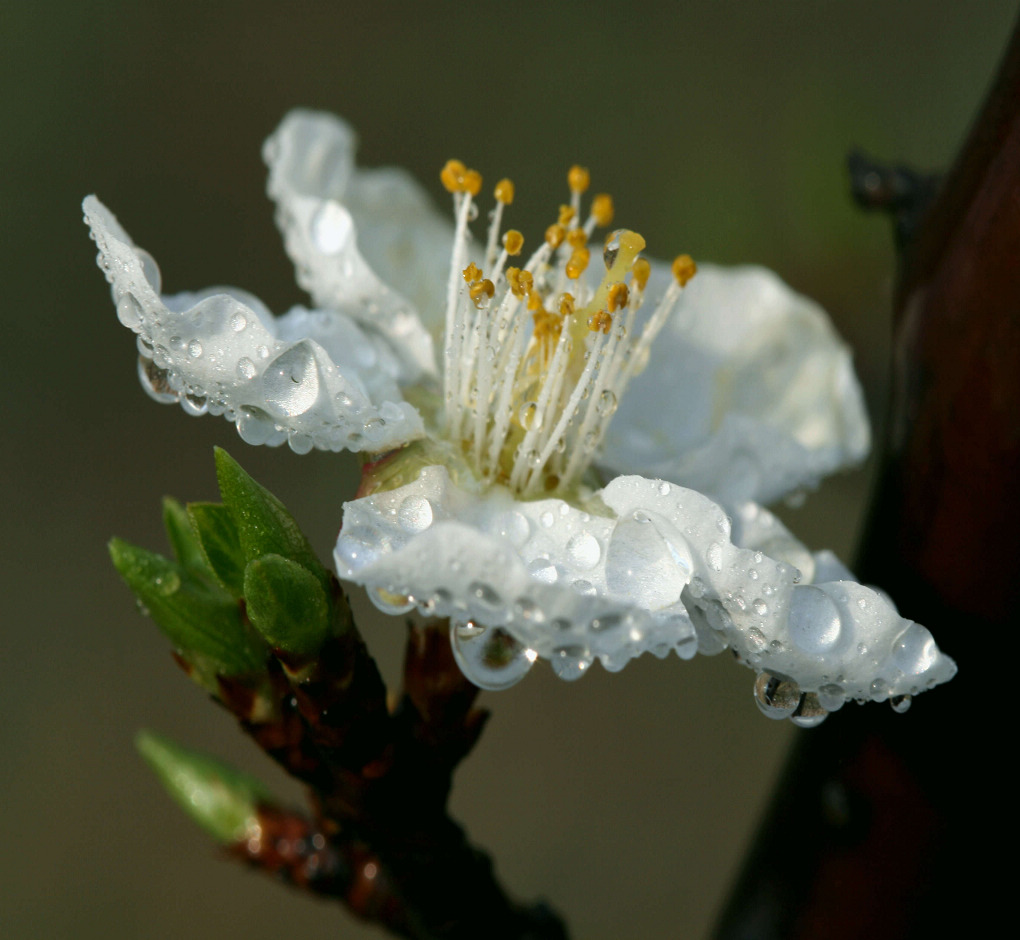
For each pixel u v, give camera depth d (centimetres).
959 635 13
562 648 13
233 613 14
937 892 14
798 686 13
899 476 14
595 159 25
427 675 14
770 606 13
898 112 18
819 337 15
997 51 19
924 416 13
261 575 13
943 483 13
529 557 14
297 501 25
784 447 14
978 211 13
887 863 14
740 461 14
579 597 13
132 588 13
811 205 17
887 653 13
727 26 24
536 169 25
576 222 14
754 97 24
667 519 13
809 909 14
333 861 14
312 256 14
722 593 13
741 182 17
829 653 13
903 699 13
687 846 25
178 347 13
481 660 13
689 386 15
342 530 14
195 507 13
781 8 23
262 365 13
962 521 13
